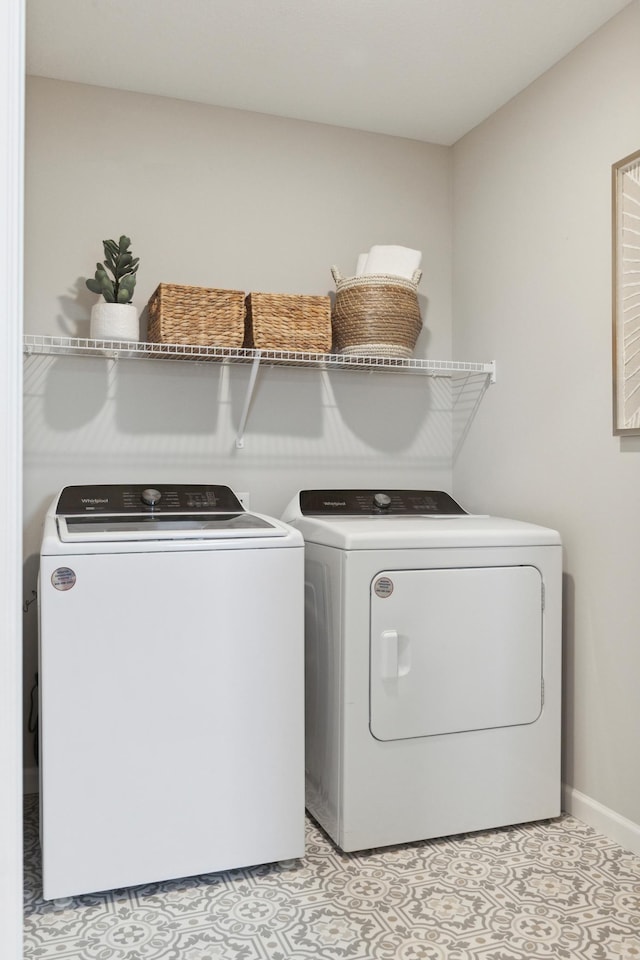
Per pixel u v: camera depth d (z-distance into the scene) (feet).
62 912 5.92
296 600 6.59
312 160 9.30
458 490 9.78
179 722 6.22
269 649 6.49
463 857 6.78
